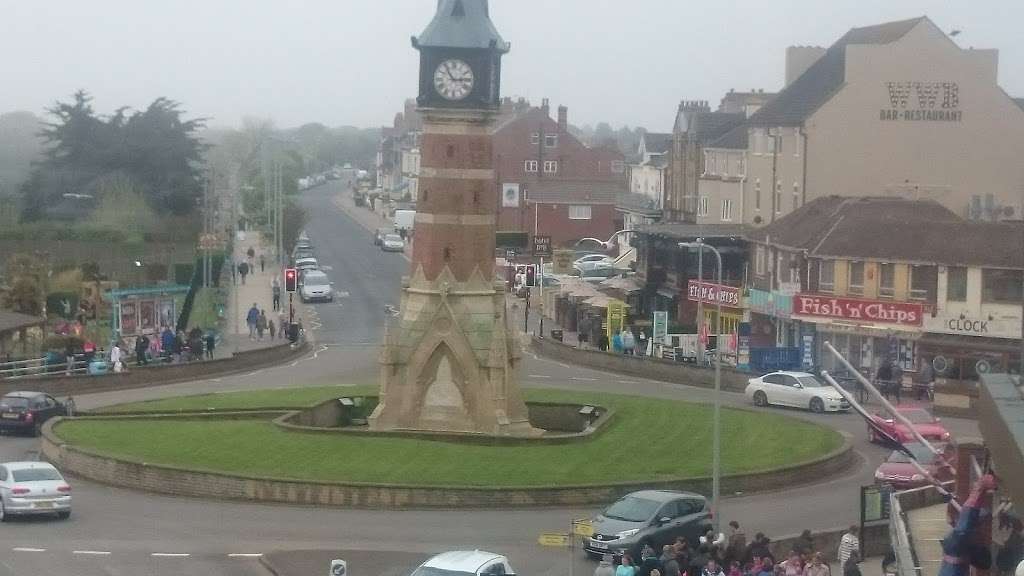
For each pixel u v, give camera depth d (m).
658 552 42.78
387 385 62.50
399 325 62.59
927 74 100.88
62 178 164.12
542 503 50.75
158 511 49.59
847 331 81.75
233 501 51.47
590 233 160.38
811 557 36.97
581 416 67.69
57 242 148.38
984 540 25.91
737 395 77.38
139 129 170.50
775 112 107.19
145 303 91.69
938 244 79.38
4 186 196.50
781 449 58.28
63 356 83.12
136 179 166.62
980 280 77.12
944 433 57.03
